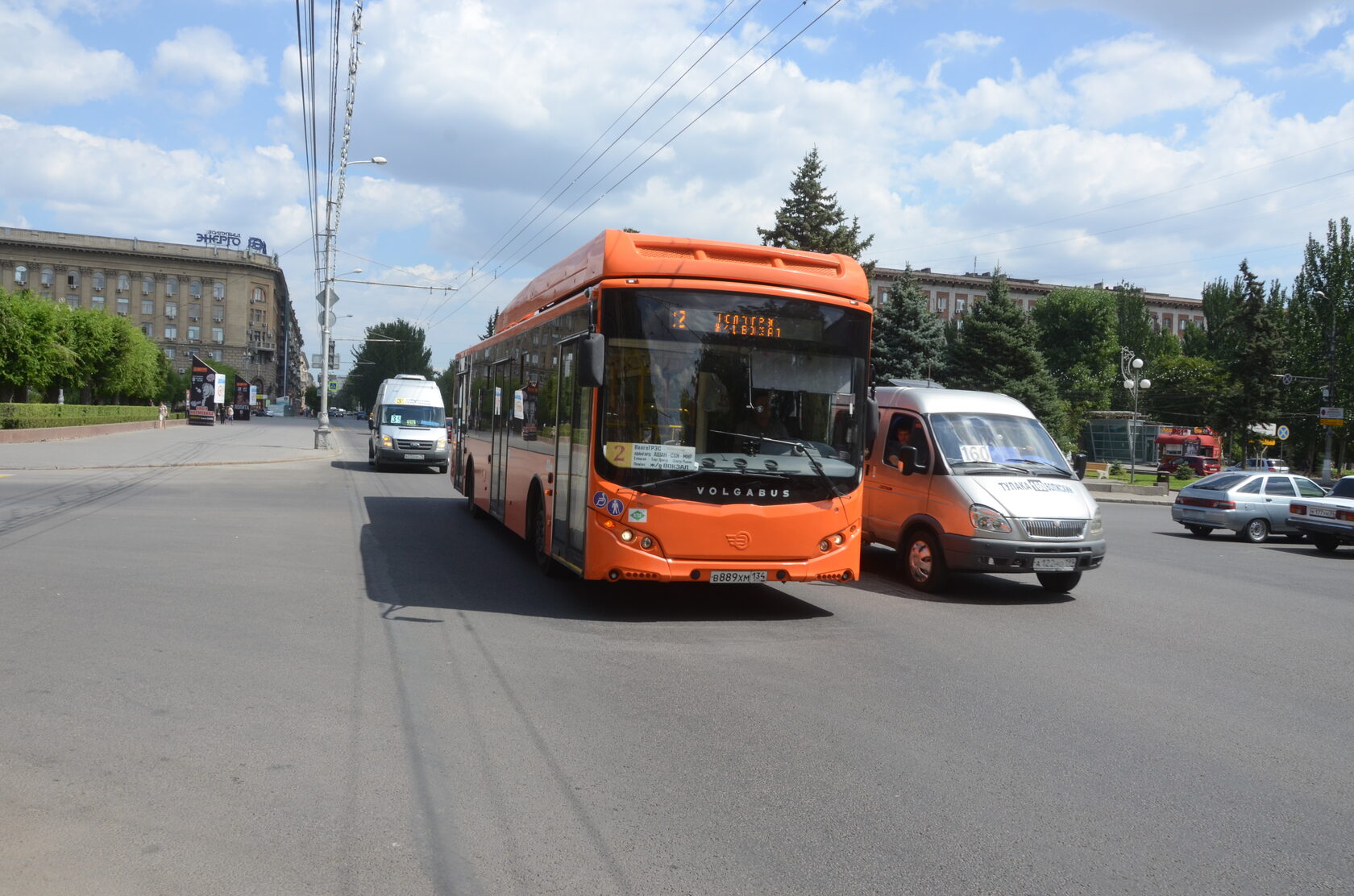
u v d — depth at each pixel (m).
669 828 4.24
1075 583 11.78
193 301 123.62
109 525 13.88
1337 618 10.98
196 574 10.20
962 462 11.41
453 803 4.44
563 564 10.05
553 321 10.80
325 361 38.12
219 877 3.65
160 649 7.01
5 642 7.04
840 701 6.38
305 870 3.72
